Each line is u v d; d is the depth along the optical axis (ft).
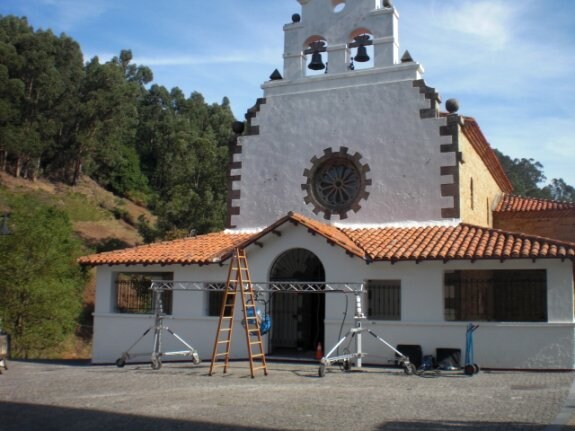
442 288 60.54
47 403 41.70
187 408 38.75
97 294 73.72
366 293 64.03
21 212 116.16
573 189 308.19
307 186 73.82
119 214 235.81
